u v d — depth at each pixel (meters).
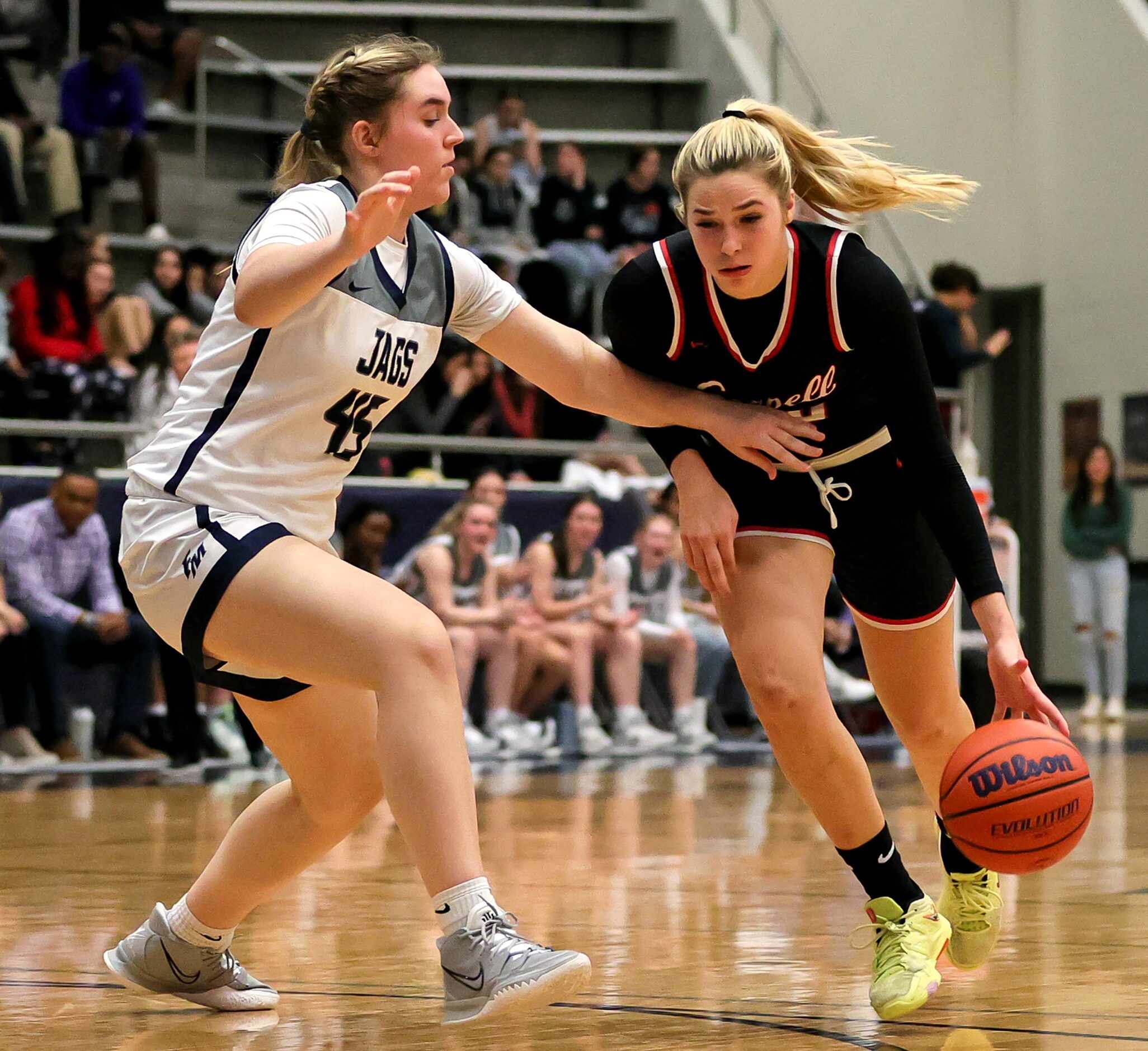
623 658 16.27
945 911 5.35
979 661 15.53
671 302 5.04
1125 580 22.05
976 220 25.95
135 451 16.06
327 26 25.80
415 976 5.35
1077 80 24.97
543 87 25.89
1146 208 23.94
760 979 5.25
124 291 20.62
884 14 25.52
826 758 4.91
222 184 22.44
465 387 18.14
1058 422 25.67
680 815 10.63
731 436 5.11
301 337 4.33
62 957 5.71
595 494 16.98
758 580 5.11
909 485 5.21
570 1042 4.34
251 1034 4.47
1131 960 5.61
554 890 7.27
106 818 10.53
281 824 4.72
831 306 4.95
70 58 22.20
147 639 14.73
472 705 16.23
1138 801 11.35
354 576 4.29
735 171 4.70
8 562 14.10
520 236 21.78
